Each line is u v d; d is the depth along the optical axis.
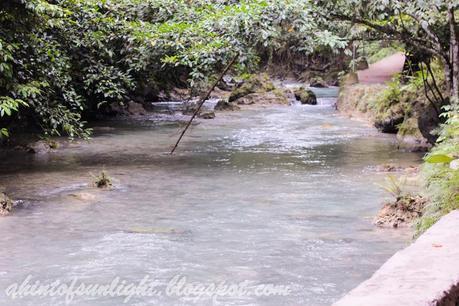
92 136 15.81
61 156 12.73
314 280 5.39
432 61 14.21
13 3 9.71
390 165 11.02
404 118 14.85
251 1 11.65
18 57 10.50
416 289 2.06
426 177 5.89
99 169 11.20
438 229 2.93
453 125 6.98
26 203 8.46
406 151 13.19
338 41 10.81
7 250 6.27
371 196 8.82
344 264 5.82
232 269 5.68
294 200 8.62
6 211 7.85
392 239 6.66
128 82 13.56
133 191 9.29
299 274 5.55
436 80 13.83
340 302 1.94
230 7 11.36
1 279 5.41
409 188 9.01
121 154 12.98
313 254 6.14
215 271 5.62
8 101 9.38
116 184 9.81
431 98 13.52
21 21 10.05
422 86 14.17
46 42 11.32
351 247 6.38
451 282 2.14
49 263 5.85
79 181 10.06
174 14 13.05
